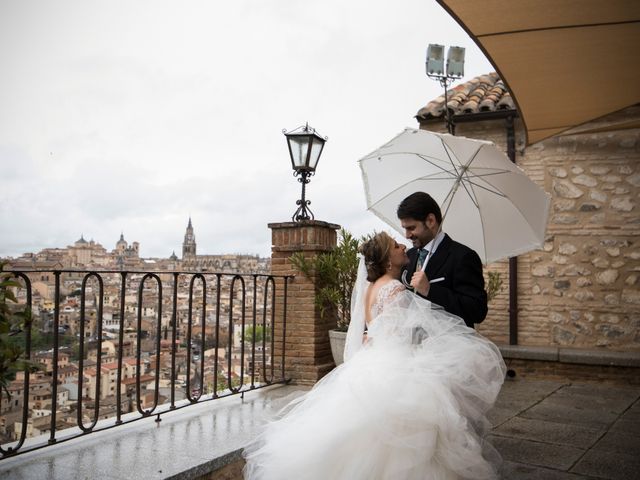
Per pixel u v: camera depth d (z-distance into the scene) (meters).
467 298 2.69
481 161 3.24
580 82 5.17
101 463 2.68
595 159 7.32
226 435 3.17
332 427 2.42
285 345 5.11
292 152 5.32
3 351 2.32
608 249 7.23
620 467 3.55
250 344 5.35
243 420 3.51
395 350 2.58
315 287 5.04
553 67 4.92
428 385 2.43
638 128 7.13
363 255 2.80
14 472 2.53
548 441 4.14
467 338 2.66
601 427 4.55
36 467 2.60
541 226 3.46
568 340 7.32
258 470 2.61
